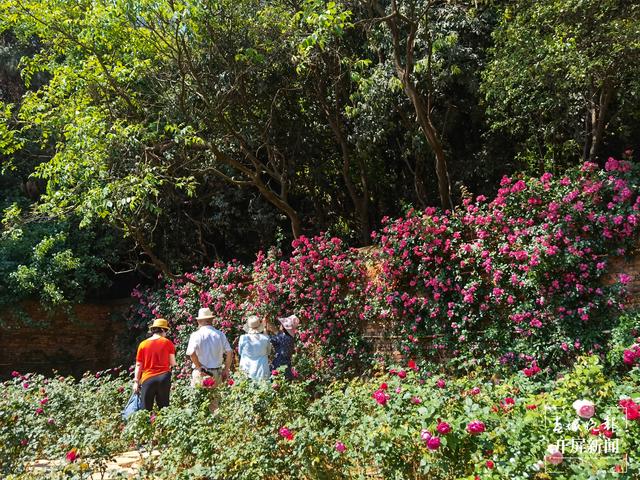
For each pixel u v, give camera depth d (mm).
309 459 4039
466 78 10516
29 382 9008
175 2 10008
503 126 10930
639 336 6512
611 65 8141
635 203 6875
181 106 10805
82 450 4738
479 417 3643
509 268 7820
